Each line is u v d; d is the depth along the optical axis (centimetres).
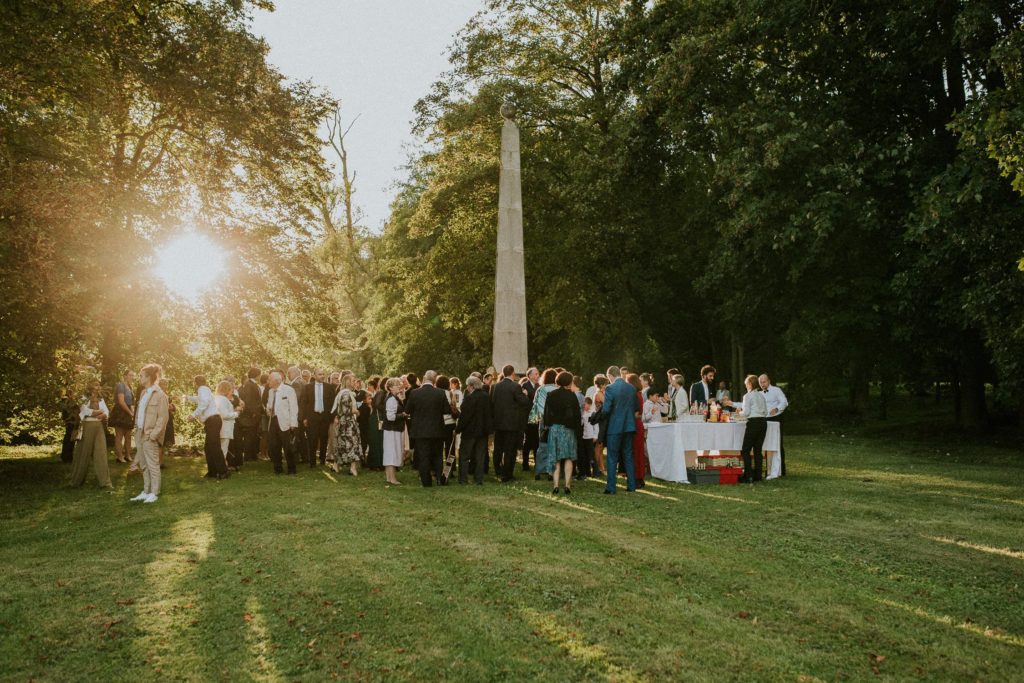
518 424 1284
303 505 1033
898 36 1830
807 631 550
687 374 2961
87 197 1294
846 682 468
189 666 486
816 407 2920
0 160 1217
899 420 2647
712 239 2427
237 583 655
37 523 945
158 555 755
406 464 1551
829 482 1255
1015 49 1338
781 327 2547
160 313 1695
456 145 2681
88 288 1296
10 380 1255
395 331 3634
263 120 1914
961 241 1557
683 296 2841
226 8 1909
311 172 2098
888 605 607
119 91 1672
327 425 1562
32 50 1245
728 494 1123
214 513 982
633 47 2288
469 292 2775
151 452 1110
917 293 1789
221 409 1388
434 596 615
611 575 676
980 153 1472
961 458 1644
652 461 1339
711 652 508
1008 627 562
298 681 463
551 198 2622
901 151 1800
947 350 1972
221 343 1881
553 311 2620
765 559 738
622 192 2355
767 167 1839
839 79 1983
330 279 2083
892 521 920
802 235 1802
